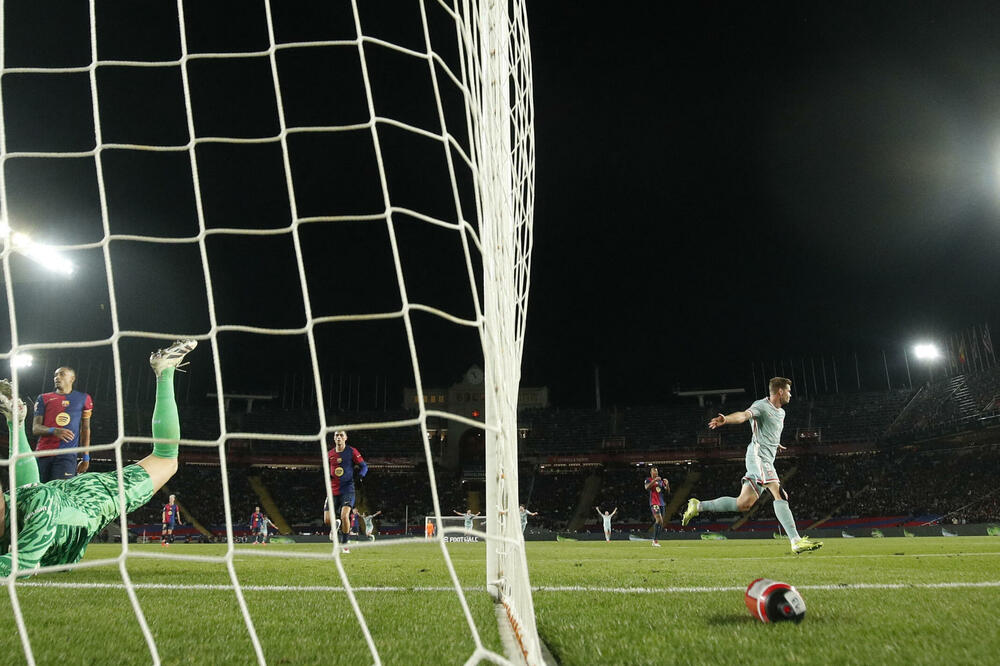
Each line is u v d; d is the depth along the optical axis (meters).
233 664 2.30
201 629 2.95
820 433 48.75
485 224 2.82
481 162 2.99
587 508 47.38
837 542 18.83
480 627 2.96
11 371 2.54
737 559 8.69
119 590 4.49
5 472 11.43
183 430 49.03
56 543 4.93
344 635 2.79
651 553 11.45
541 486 50.06
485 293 2.71
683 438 51.75
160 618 3.25
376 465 50.97
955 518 38.53
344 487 11.62
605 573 6.00
